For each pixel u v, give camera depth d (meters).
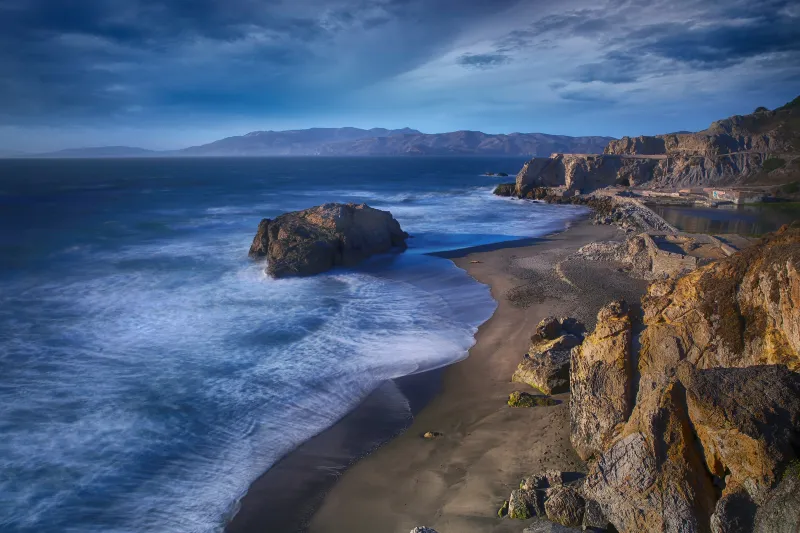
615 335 11.34
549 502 9.52
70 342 21.53
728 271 10.47
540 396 15.62
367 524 11.03
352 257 37.50
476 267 35.81
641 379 10.44
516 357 19.67
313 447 14.32
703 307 10.34
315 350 21.00
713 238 32.47
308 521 11.37
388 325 24.06
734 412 7.81
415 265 37.22
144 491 12.44
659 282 12.77
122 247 42.06
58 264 35.81
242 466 13.46
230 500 12.16
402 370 19.20
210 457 13.84
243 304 27.25
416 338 22.36
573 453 11.82
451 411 15.96
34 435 14.55
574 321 20.27
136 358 19.97
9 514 11.51
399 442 14.37
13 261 36.34
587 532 8.80
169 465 13.45
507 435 13.67
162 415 15.83
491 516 10.20
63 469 13.13
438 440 14.27
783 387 7.77
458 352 20.80
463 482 11.88
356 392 17.50
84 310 25.83
